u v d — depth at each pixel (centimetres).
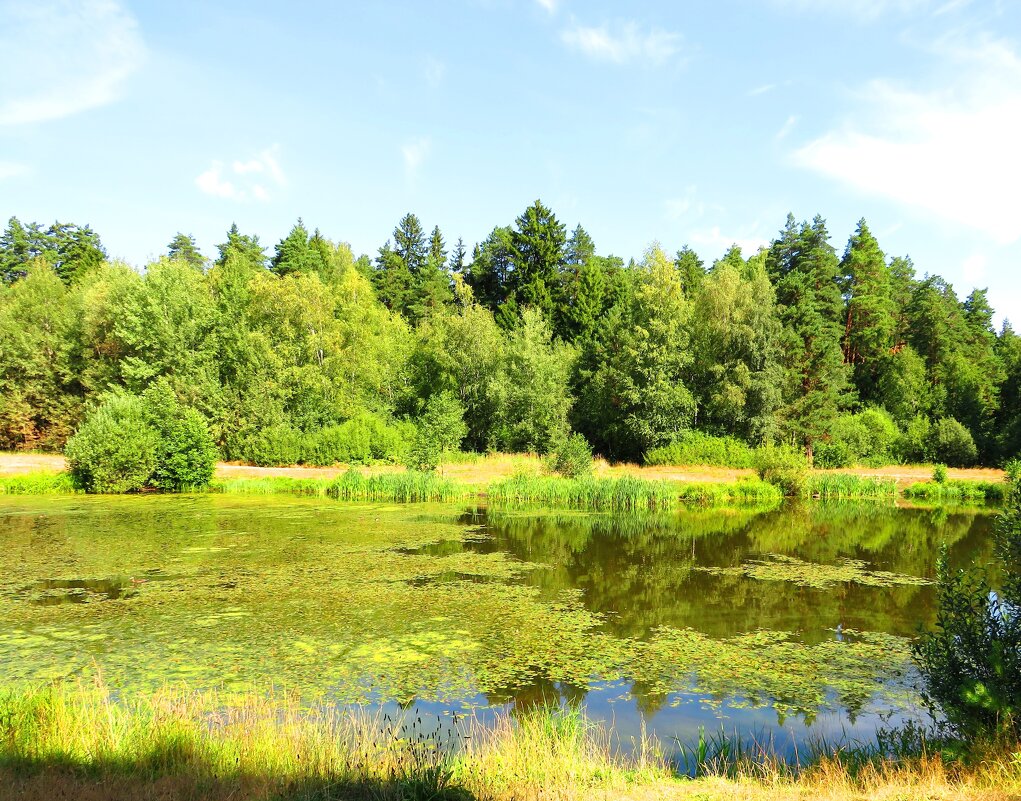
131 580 1517
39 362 4147
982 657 640
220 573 1587
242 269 5253
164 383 3656
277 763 601
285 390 4012
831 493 3238
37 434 4222
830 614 1317
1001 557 680
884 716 866
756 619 1283
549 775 595
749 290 4219
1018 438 4019
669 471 3703
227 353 4000
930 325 5409
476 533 2156
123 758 593
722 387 4122
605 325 4997
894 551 1938
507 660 1055
